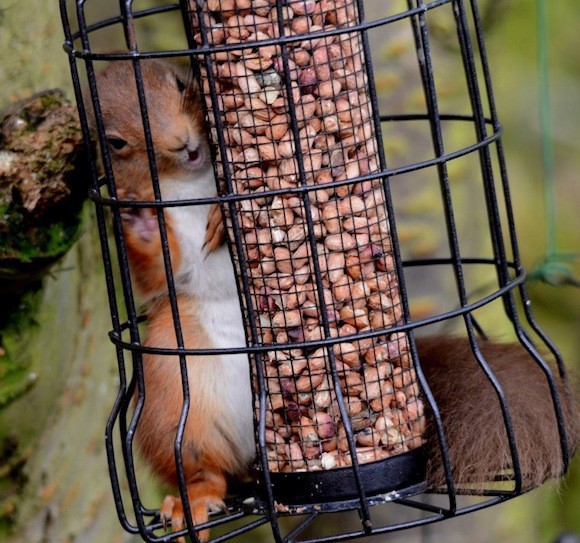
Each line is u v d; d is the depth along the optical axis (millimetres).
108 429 7309
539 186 14625
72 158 8594
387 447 7504
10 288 9062
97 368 10492
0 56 8648
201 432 8719
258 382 7043
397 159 11188
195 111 8750
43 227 8727
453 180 11336
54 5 9422
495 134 7469
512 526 11711
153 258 8797
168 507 8109
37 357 9539
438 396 8078
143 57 6812
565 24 14664
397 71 11047
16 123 8500
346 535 6844
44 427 9812
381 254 7527
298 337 7484
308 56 7219
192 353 7059
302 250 7414
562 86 14570
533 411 7809
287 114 7266
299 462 7516
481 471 7512
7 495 9805
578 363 14320
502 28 13148
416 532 11531
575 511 13555
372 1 10906
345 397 7504
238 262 7449
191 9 7402
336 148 7336
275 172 7344
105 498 10531
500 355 8562
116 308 7465
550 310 14672
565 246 14445
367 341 7508
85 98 9094
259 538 12172
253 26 7195
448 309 11367
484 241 11562
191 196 8914
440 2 6980
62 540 10039
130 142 8727
